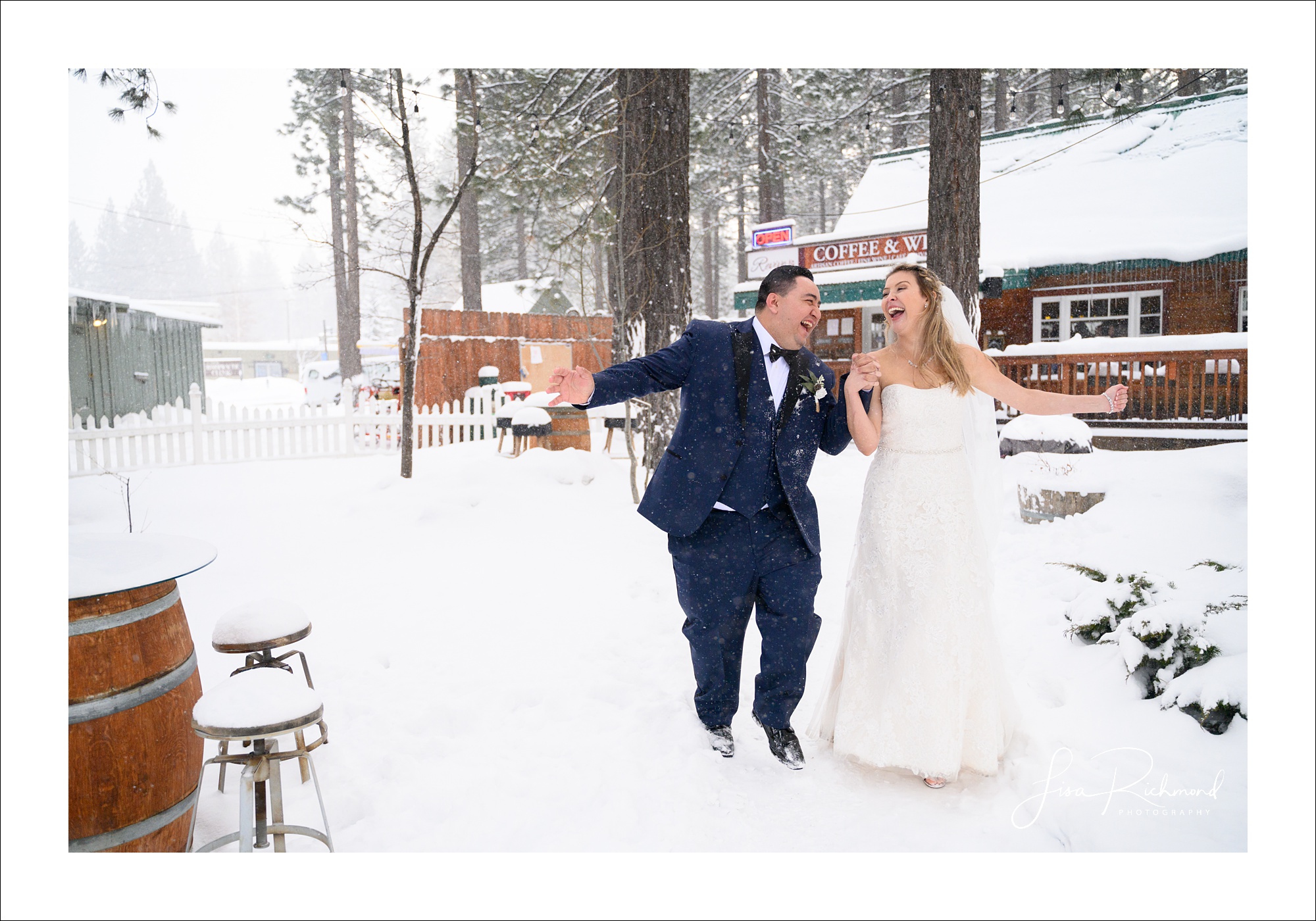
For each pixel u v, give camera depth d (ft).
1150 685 11.69
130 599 8.39
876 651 10.40
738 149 79.20
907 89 75.41
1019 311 47.32
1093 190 47.26
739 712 12.26
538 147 44.21
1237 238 39.70
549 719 12.06
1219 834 8.81
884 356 10.78
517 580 18.10
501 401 41.98
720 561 10.83
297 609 10.55
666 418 25.41
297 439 47.03
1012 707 10.66
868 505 10.64
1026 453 24.94
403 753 11.15
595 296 35.70
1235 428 31.27
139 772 8.29
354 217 82.43
